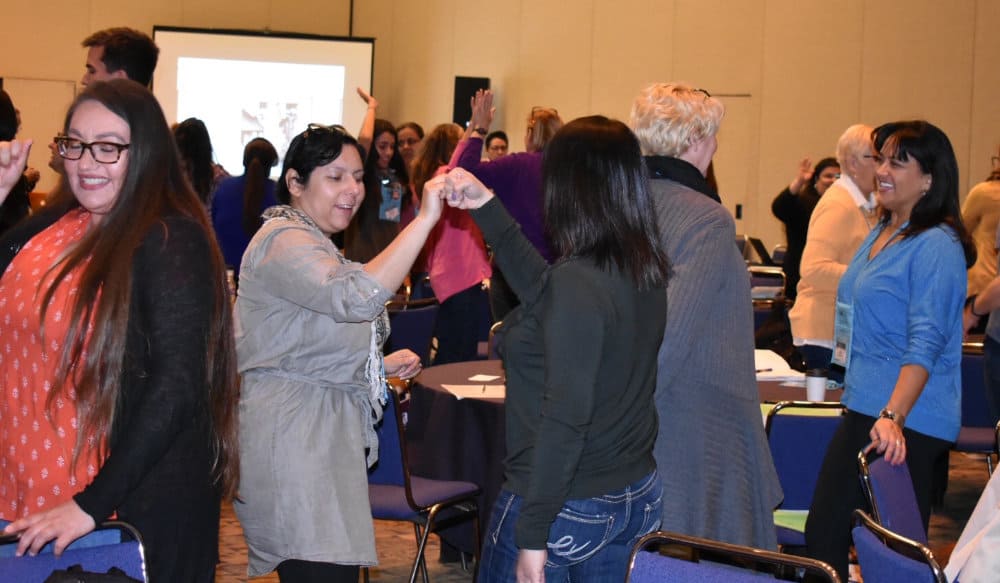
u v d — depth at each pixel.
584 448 2.00
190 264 1.84
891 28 8.52
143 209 1.85
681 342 2.39
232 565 3.94
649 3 10.20
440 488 3.40
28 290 1.88
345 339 2.41
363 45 12.16
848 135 4.46
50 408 1.85
